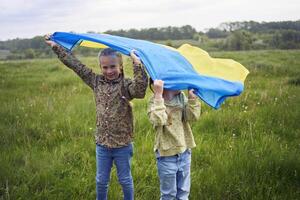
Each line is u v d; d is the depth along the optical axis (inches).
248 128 278.1
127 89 153.3
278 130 276.2
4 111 326.6
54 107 346.0
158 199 185.3
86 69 161.6
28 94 429.7
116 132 155.4
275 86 458.9
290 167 206.4
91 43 175.9
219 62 162.7
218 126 286.7
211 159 224.7
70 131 272.4
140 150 237.5
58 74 639.1
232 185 189.9
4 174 199.6
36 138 266.4
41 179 198.4
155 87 142.2
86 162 223.8
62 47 161.9
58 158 225.3
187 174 158.2
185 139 158.1
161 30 2812.5
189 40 2795.3
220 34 3469.5
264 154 223.8
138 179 201.3
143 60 146.6
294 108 330.3
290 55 1109.7
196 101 155.1
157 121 143.5
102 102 155.9
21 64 880.3
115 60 151.1
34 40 2908.5
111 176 197.5
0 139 254.8
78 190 190.5
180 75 145.9
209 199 181.5
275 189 187.9
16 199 179.9
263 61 847.1
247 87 453.4
